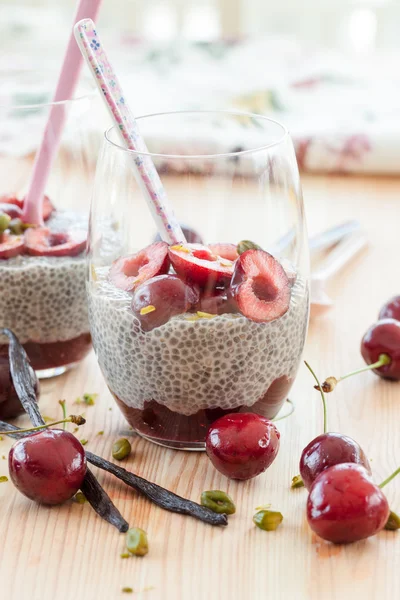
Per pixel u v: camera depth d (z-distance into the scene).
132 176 0.43
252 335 0.43
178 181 0.43
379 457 0.45
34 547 0.40
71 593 0.38
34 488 0.41
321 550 0.40
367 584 0.38
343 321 0.57
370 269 0.63
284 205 0.44
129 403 0.45
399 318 0.53
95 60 0.43
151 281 0.42
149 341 0.43
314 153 0.78
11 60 0.98
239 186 0.43
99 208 0.45
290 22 1.45
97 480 0.43
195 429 0.45
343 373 0.52
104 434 0.47
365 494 0.39
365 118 0.83
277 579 0.39
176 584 0.38
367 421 0.47
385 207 0.72
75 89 0.50
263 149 0.43
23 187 0.50
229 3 1.45
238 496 0.43
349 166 0.78
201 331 0.42
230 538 0.40
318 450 0.42
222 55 1.05
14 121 0.49
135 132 0.44
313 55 1.05
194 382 0.43
